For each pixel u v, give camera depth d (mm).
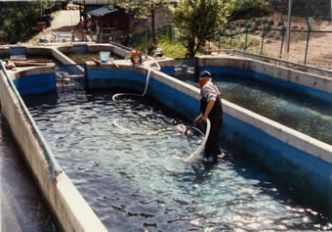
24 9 38062
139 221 6949
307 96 15430
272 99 15273
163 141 10641
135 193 7891
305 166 8422
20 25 36938
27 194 7832
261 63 17719
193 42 21438
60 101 14641
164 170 8914
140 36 27016
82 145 10305
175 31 24516
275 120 12758
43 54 22625
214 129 9320
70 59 20250
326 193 7883
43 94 15672
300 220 7082
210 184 8336
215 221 6984
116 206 7410
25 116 9547
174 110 13953
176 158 9547
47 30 35156
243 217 7129
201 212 7262
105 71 16562
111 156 9625
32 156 8266
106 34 28422
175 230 6695
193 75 18734
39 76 15594
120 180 8414
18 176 8672
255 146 9938
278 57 21875
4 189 8023
